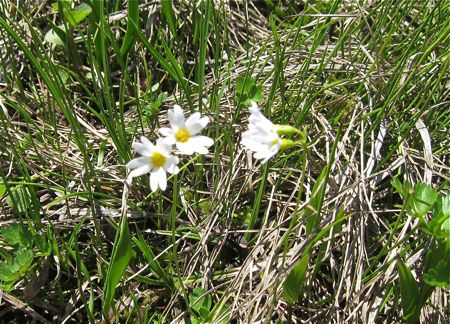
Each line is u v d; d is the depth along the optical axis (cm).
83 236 24
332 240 21
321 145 26
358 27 28
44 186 23
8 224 23
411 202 19
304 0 33
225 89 28
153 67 30
